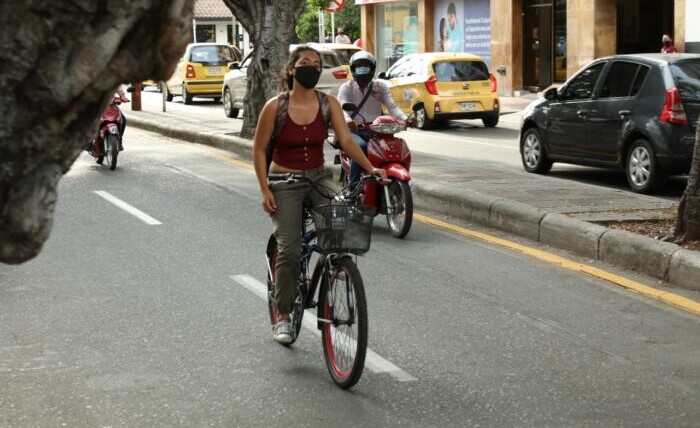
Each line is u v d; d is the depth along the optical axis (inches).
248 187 729.0
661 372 310.7
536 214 519.8
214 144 1040.2
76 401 283.7
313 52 307.9
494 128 1270.9
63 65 138.2
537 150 792.3
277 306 324.2
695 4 1375.5
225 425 264.8
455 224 573.9
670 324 366.0
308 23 2928.2
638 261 443.8
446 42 1972.2
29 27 135.3
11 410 276.4
